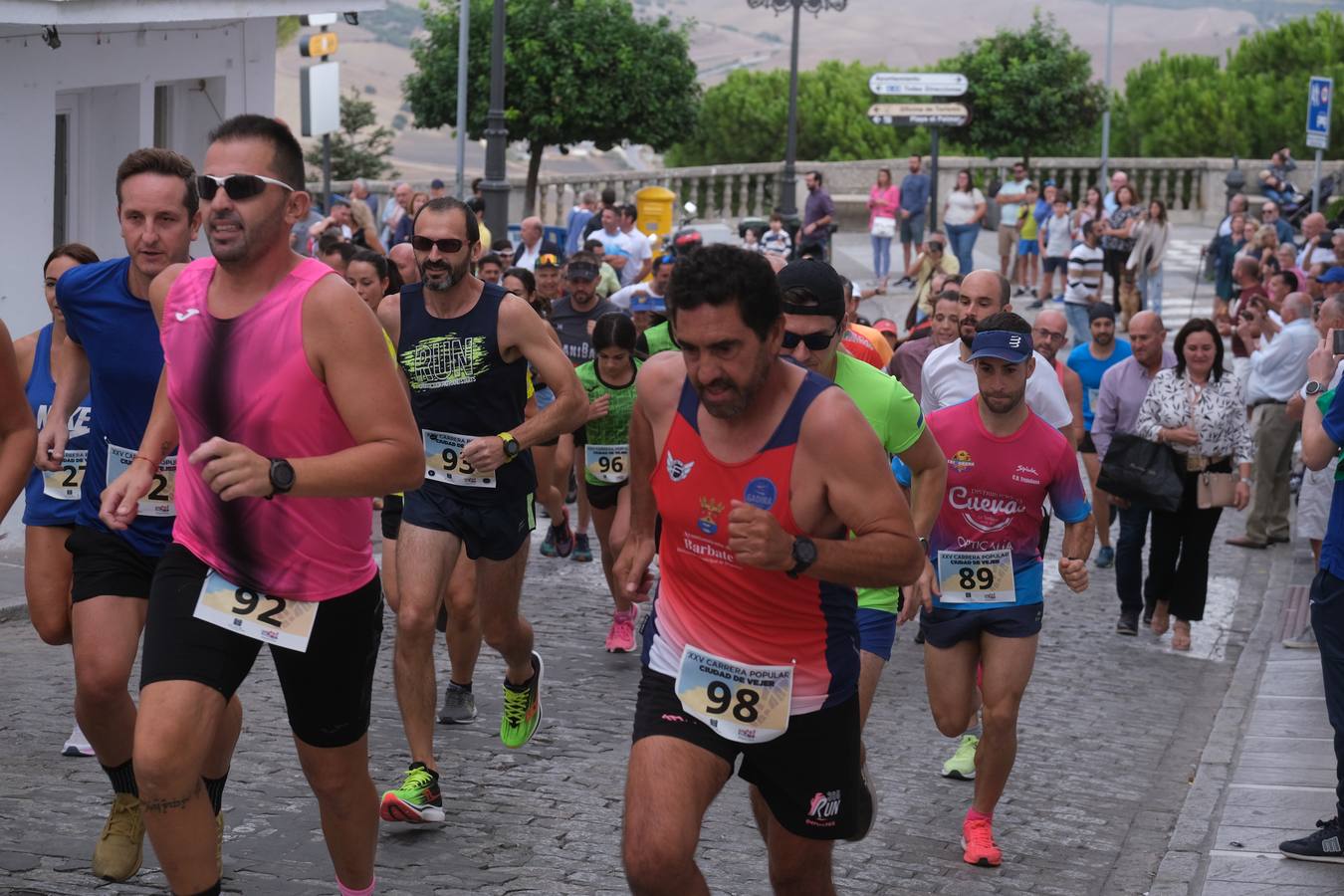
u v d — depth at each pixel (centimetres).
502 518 829
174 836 517
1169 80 5172
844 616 523
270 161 508
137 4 1441
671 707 520
